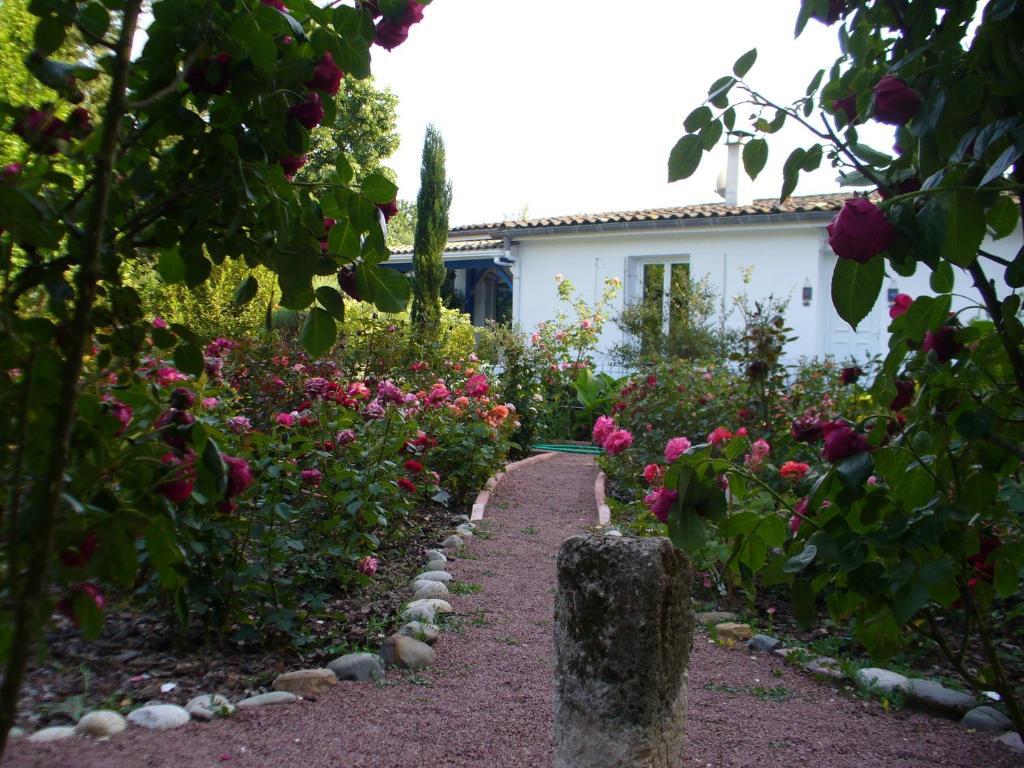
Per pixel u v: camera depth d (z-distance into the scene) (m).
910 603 1.86
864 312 1.58
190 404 1.62
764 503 4.36
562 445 11.53
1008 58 1.59
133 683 3.30
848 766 2.80
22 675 1.21
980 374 2.05
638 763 1.87
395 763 2.71
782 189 2.12
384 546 5.59
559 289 13.76
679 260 14.41
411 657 3.61
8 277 1.37
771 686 3.53
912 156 1.93
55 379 1.38
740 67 2.02
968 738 3.07
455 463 6.96
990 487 1.99
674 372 8.23
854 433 1.94
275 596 3.76
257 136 1.54
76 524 1.41
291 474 4.22
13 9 3.64
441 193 14.87
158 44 1.44
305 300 1.68
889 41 2.12
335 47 1.62
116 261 1.46
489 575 5.03
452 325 13.03
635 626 1.90
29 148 1.50
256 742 2.82
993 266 8.63
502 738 2.92
